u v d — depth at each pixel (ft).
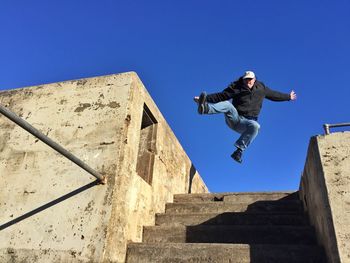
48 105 14.02
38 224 11.43
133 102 13.20
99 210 10.99
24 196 12.15
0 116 14.44
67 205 11.45
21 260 10.93
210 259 11.27
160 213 15.69
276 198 17.48
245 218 14.74
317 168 11.02
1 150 13.47
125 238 11.76
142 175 15.71
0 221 11.87
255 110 14.11
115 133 12.32
